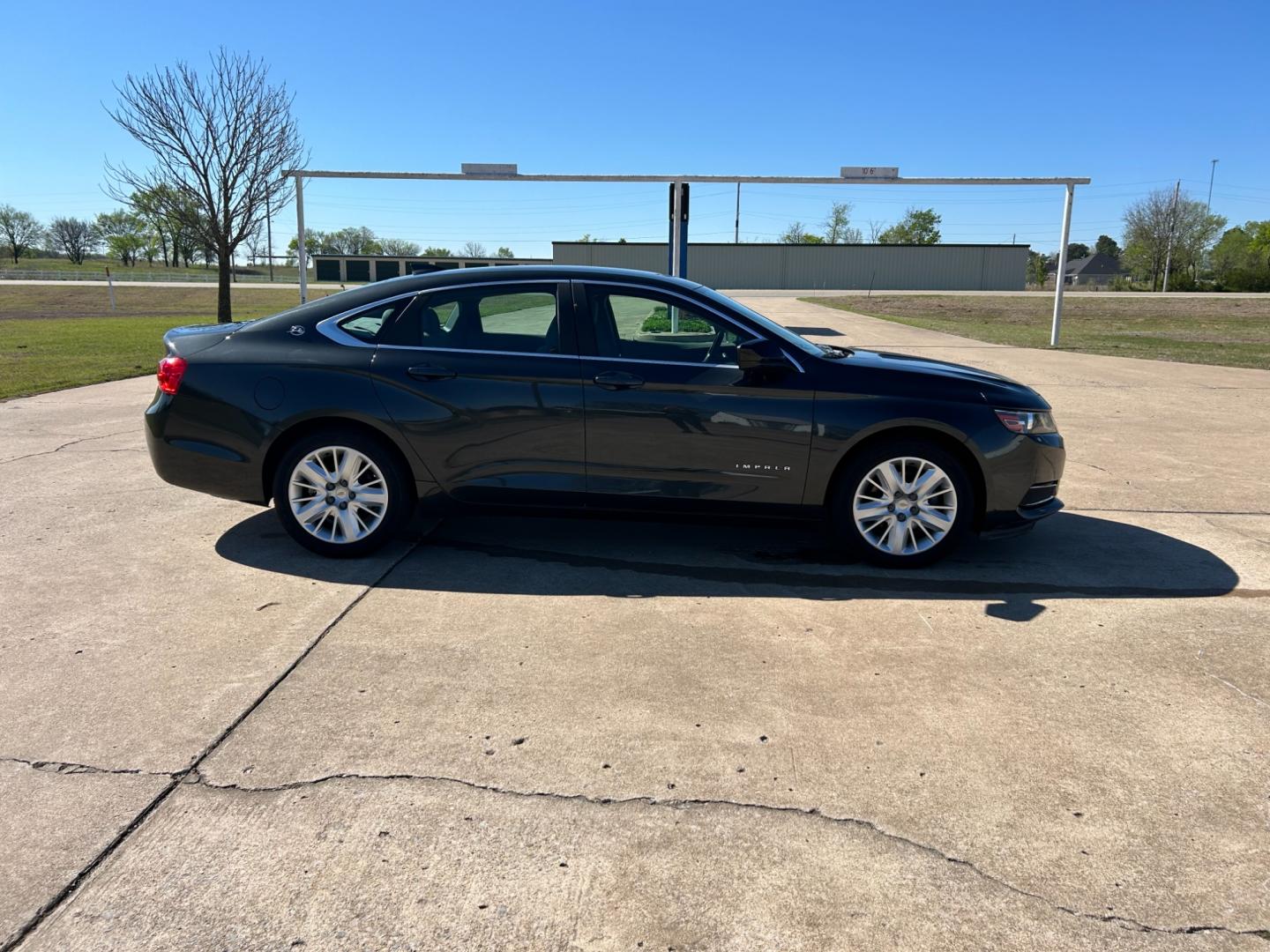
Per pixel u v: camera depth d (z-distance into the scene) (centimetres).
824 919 219
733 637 383
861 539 468
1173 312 3647
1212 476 696
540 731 305
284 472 468
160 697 324
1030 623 401
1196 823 257
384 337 468
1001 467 457
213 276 8562
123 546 496
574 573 463
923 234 9669
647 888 229
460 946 209
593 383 454
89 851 240
